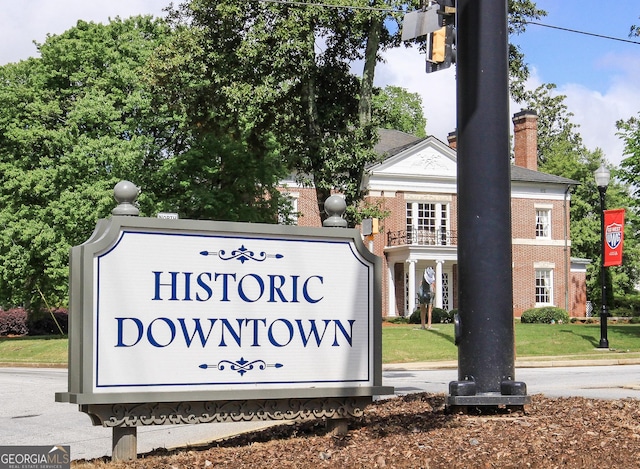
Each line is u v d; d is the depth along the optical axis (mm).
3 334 43312
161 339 6133
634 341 26891
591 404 8289
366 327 6891
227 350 6355
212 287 6340
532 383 14883
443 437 6512
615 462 5723
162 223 6188
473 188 7684
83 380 5832
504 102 7812
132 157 31297
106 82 33781
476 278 7605
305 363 6629
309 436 7000
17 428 10633
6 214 33438
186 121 30859
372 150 26578
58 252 31719
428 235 45062
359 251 6898
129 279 6062
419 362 22078
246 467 5730
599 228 60000
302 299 6668
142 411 6039
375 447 6254
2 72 35562
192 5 26094
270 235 6586
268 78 24969
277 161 33844
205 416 6246
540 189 48469
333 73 26453
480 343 7559
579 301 50625
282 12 24406
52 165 33688
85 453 8578
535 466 5570
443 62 8141
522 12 22906
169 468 5719
